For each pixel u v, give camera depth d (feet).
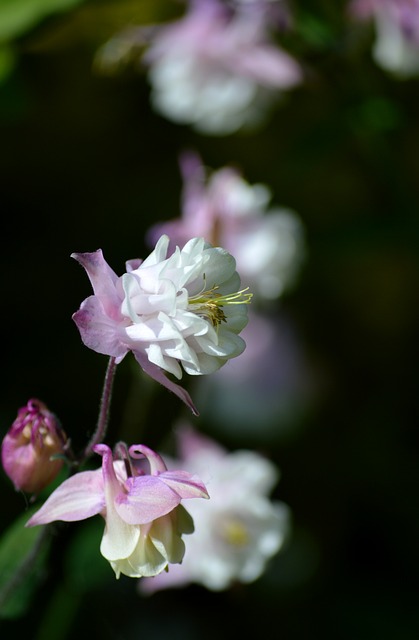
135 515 2.03
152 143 3.66
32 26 2.83
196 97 2.86
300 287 3.70
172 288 2.04
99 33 3.15
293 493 3.36
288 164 3.13
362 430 3.51
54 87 3.39
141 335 2.04
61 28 3.10
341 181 3.65
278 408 3.46
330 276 3.76
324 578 3.16
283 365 3.48
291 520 3.29
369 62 3.05
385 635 2.97
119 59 3.07
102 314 2.04
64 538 2.80
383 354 3.77
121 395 3.27
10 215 3.53
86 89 3.44
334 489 3.36
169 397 3.18
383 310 3.84
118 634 2.90
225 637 3.02
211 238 2.67
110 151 3.65
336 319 3.76
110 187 3.64
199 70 2.84
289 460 3.42
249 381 3.43
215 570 2.56
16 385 3.22
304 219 3.69
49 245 3.52
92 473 2.08
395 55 2.81
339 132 3.08
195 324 2.04
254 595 3.10
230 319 2.09
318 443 3.47
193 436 2.62
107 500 2.06
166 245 2.07
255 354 3.43
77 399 3.25
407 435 3.53
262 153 3.68
